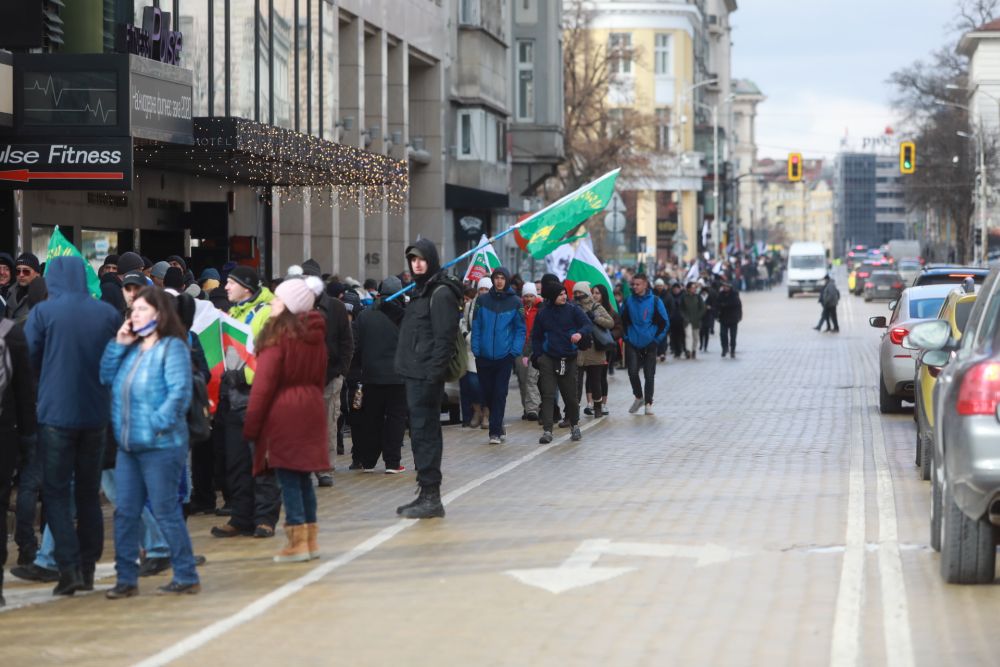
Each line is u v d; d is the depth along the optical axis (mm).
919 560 11047
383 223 41031
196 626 9312
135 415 10094
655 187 119562
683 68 119750
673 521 13078
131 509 10273
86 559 10555
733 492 14898
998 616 9094
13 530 13180
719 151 136750
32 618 9680
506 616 9398
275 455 11375
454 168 49406
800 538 12070
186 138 22656
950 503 9953
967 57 120750
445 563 11289
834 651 8242
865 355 40312
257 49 30141
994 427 9516
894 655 8125
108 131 20656
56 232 13500
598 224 76062
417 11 43938
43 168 20703
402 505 13914
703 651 8320
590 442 20031
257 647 8695
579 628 8992
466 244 48906
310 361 11445
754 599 9750
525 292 23438
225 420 13094
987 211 104375
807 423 22312
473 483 15859
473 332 19922
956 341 15461
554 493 15031
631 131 69688
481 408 22297
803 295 101500
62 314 10203
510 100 54594
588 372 23766
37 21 20875
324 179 31016
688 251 121500
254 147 23609
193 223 29719
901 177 108750
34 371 10211
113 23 24172
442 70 46750
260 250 33719
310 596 10203
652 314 24000
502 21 52781
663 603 9672
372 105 40781
